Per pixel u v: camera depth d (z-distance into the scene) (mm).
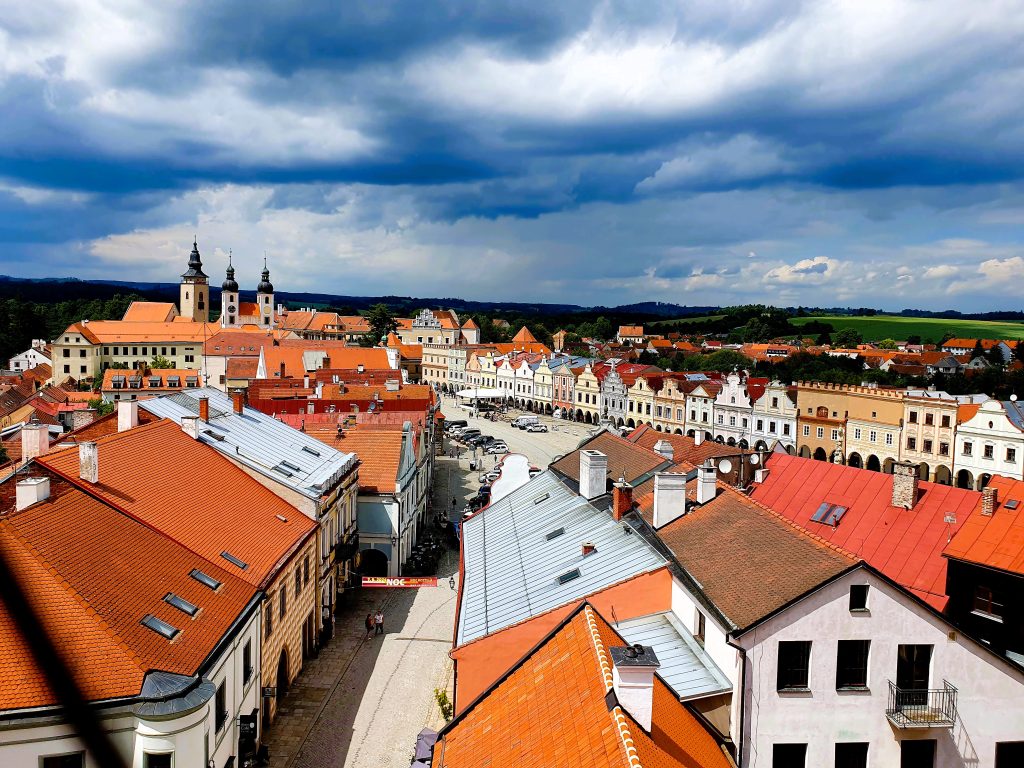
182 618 28172
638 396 141125
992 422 89688
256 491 43625
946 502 38938
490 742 19188
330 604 47156
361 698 38938
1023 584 32031
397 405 86500
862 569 21250
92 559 27703
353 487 54531
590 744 16062
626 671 16703
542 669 21000
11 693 22562
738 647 20922
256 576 35000
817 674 21328
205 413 48844
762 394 118375
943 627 21625
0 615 24125
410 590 55125
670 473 31109
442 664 43094
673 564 27016
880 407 102000
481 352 198375
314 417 73688
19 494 28312
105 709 23375
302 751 34000
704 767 18250
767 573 23406
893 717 21375
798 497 44000
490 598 32625
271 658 35906
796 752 21453
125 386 130375
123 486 34844
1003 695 22000
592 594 26922
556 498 41594
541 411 170875
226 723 29016
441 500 82938
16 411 98375
